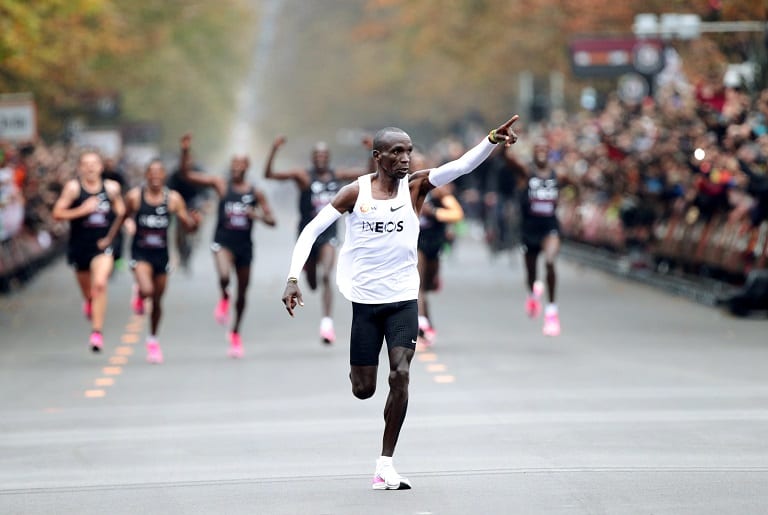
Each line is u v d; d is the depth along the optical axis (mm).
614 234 104938
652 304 77812
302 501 30531
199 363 56938
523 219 65312
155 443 39125
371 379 32562
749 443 36406
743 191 76375
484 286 90938
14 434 41375
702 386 47219
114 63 172250
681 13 110250
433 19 193250
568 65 156625
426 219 59875
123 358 59094
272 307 79750
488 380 49812
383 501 30250
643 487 30984
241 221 58969
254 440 39094
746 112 77688
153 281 57344
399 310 32125
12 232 90375
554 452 35688
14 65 117500
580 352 57344
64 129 157500
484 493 30781
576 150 111250
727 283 79000
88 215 58906
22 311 80062
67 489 32875
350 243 32219
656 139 91375
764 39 84688
